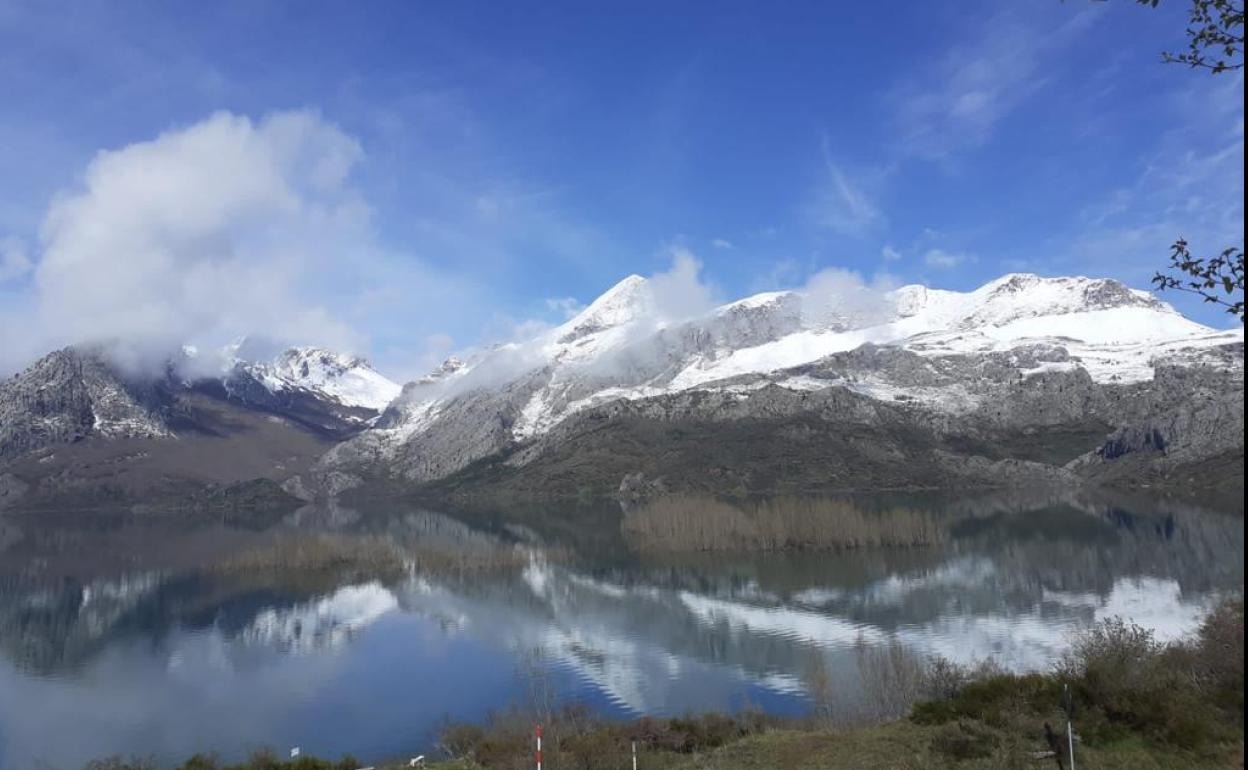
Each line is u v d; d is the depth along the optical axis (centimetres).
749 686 8444
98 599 16250
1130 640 4275
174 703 9119
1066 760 3092
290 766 5412
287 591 16150
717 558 17775
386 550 19900
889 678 6456
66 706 9081
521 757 4850
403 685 9400
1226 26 1410
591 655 10194
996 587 13312
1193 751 3127
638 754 4781
